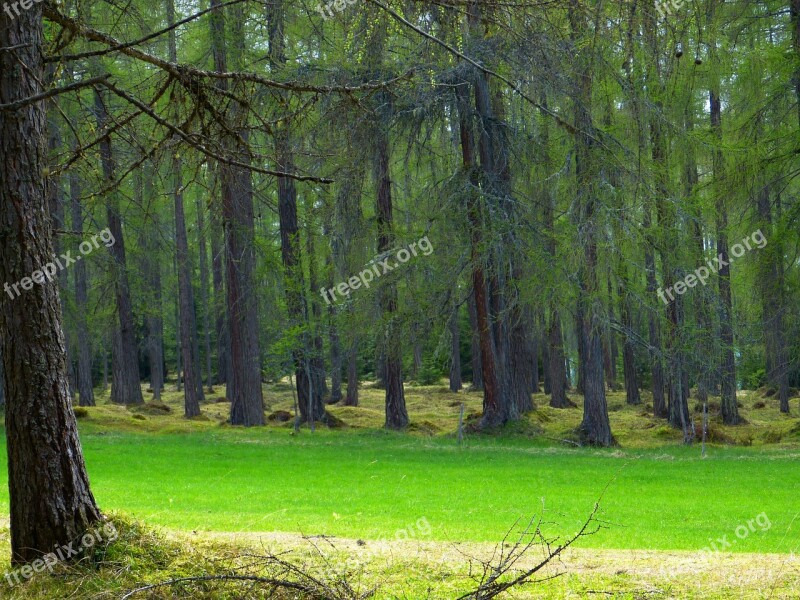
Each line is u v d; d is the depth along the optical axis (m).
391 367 31.45
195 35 23.09
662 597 6.77
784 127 24.58
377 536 9.78
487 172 25.88
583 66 16.27
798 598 6.66
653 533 11.34
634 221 22.48
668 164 23.66
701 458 22.31
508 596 6.77
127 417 30.55
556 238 23.62
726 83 26.94
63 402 6.95
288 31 19.16
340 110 8.43
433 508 13.45
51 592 6.49
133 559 6.95
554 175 22.73
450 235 25.62
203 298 54.25
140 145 7.28
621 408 40.47
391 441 26.62
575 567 7.84
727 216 27.12
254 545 7.93
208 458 20.78
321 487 16.14
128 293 37.88
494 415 28.75
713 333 24.41
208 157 7.58
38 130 6.73
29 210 6.65
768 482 17.47
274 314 30.72
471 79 24.48
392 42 14.88
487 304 28.52
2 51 6.29
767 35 26.88
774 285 24.75
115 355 42.06
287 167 7.79
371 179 26.12
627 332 24.97
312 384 31.92
